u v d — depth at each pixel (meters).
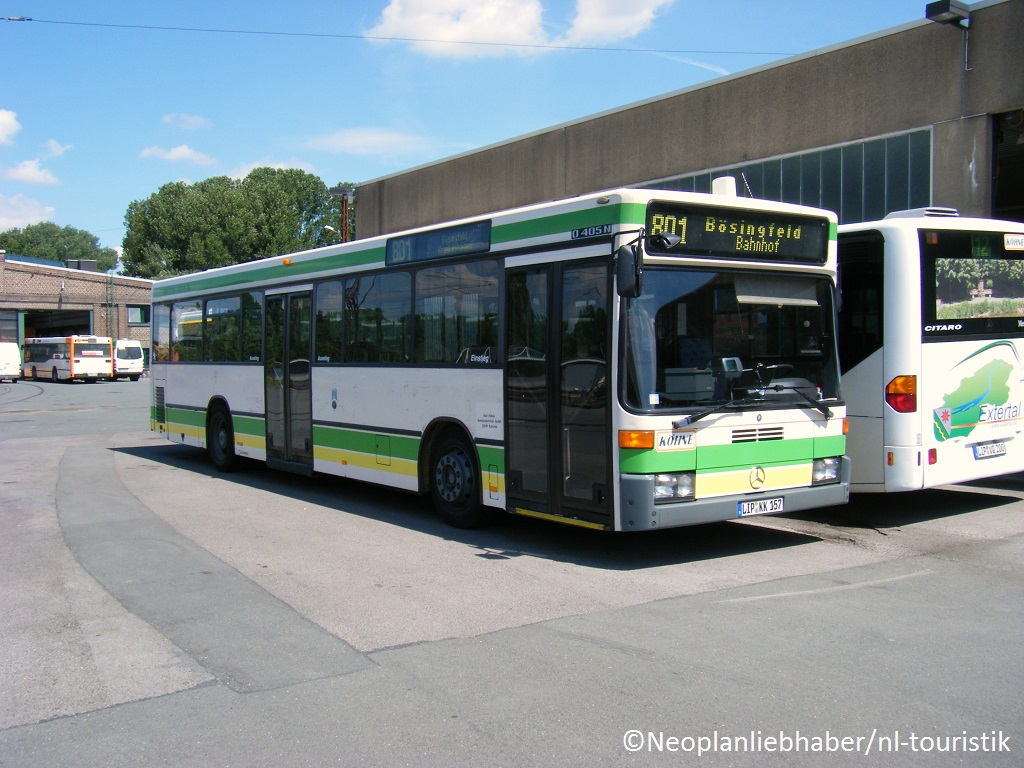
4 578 7.19
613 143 19.86
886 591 6.46
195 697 4.65
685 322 7.12
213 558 7.82
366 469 10.23
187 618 6.04
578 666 4.98
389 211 28.38
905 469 8.28
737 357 7.35
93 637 5.66
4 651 5.42
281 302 11.93
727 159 17.31
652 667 4.94
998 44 13.11
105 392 41.72
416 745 4.03
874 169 14.86
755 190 16.77
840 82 15.28
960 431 8.65
